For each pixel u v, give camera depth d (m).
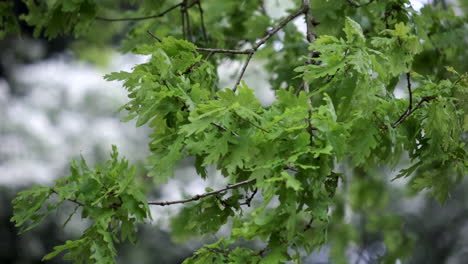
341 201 8.55
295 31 7.02
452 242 12.16
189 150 3.65
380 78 3.67
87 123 12.91
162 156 3.73
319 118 3.26
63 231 12.19
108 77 3.58
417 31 5.29
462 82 3.97
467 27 6.48
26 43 14.60
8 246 11.95
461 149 4.14
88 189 3.79
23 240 12.02
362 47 3.53
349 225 8.74
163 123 3.84
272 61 7.12
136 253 11.59
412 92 4.19
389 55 3.69
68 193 3.73
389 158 4.18
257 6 7.33
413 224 12.02
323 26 5.49
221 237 3.97
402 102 4.16
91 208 3.76
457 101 4.34
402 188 10.99
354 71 3.63
